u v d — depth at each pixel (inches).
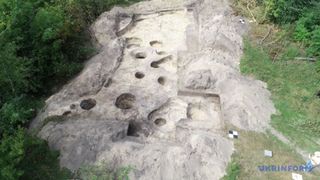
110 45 506.9
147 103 425.7
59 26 452.4
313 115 407.8
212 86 442.9
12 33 425.1
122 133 374.3
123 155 344.2
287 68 472.1
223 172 331.3
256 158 349.4
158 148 354.6
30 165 331.0
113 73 466.3
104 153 346.6
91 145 354.3
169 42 546.0
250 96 420.2
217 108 430.0
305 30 513.0
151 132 397.4
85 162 342.3
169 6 625.3
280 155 356.2
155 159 340.8
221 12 572.7
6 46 389.1
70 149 351.9
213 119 413.7
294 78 458.3
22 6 442.3
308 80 455.5
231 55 491.2
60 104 420.2
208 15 580.7
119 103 432.1
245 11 577.9
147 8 618.2
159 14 614.2
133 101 434.0
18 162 295.6
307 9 538.0
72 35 485.7
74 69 466.6
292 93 436.1
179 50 518.6
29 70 419.2
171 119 418.0
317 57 486.9
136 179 328.5
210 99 439.8
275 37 523.8
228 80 443.5
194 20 594.2
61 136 363.6
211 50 496.1
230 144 362.3
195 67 468.1
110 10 591.8
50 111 410.0
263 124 392.5
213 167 335.0
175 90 448.8
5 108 354.3
